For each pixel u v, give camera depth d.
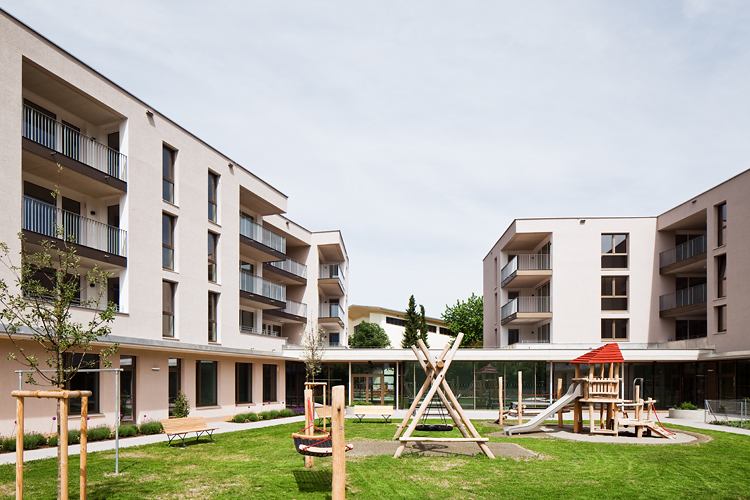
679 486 10.67
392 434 19.53
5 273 15.09
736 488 10.57
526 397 32.12
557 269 35.31
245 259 32.53
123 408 19.73
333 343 46.06
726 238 28.45
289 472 11.64
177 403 21.91
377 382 34.03
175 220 23.20
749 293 26.61
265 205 32.03
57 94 18.70
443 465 12.57
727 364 29.16
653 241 35.06
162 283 22.03
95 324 9.77
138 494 9.65
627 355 30.70
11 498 9.30
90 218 20.11
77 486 10.23
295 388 35.38
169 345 21.30
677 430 21.34
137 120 21.00
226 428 21.62
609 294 35.16
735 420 24.30
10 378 15.04
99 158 20.66
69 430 16.39
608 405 19.66
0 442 14.25
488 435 19.05
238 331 27.55
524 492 10.01
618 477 11.41
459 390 32.44
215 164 26.33
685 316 34.16
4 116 15.44
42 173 18.14
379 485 10.45
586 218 35.56
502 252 41.09
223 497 9.45
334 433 7.86
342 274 47.16
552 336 34.81
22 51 16.16
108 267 20.06
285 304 34.16
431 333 67.00
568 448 15.51
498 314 42.00
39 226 17.77
